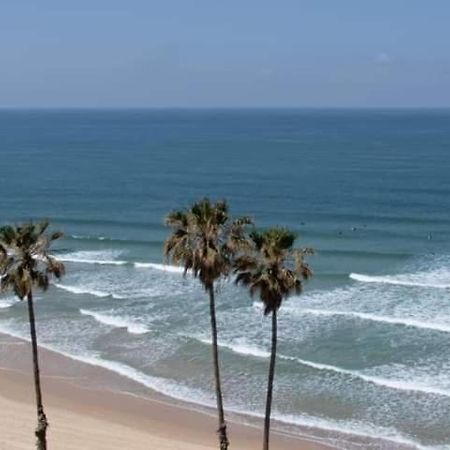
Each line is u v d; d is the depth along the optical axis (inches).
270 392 1071.0
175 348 1700.3
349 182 4463.6
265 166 5408.5
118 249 2746.1
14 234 1027.9
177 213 1022.4
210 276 1008.2
